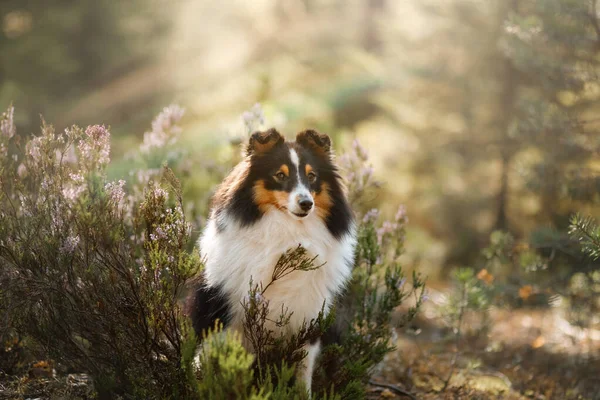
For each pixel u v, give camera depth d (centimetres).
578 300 709
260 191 455
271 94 1519
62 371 475
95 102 1677
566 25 771
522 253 711
